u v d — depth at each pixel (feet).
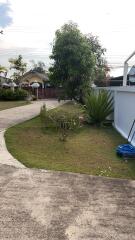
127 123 33.30
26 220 13.14
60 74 55.57
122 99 36.32
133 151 24.41
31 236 11.95
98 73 82.99
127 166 21.93
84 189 16.75
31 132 35.73
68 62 53.42
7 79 156.35
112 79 98.99
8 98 116.16
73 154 25.32
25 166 20.88
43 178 18.35
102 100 41.91
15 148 26.58
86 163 22.50
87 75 55.16
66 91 56.44
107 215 13.75
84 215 13.69
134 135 29.27
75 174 19.34
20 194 15.80
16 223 12.88
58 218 13.37
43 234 12.11
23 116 53.52
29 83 156.97
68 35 52.90
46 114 41.86
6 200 15.03
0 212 13.78
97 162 22.85
